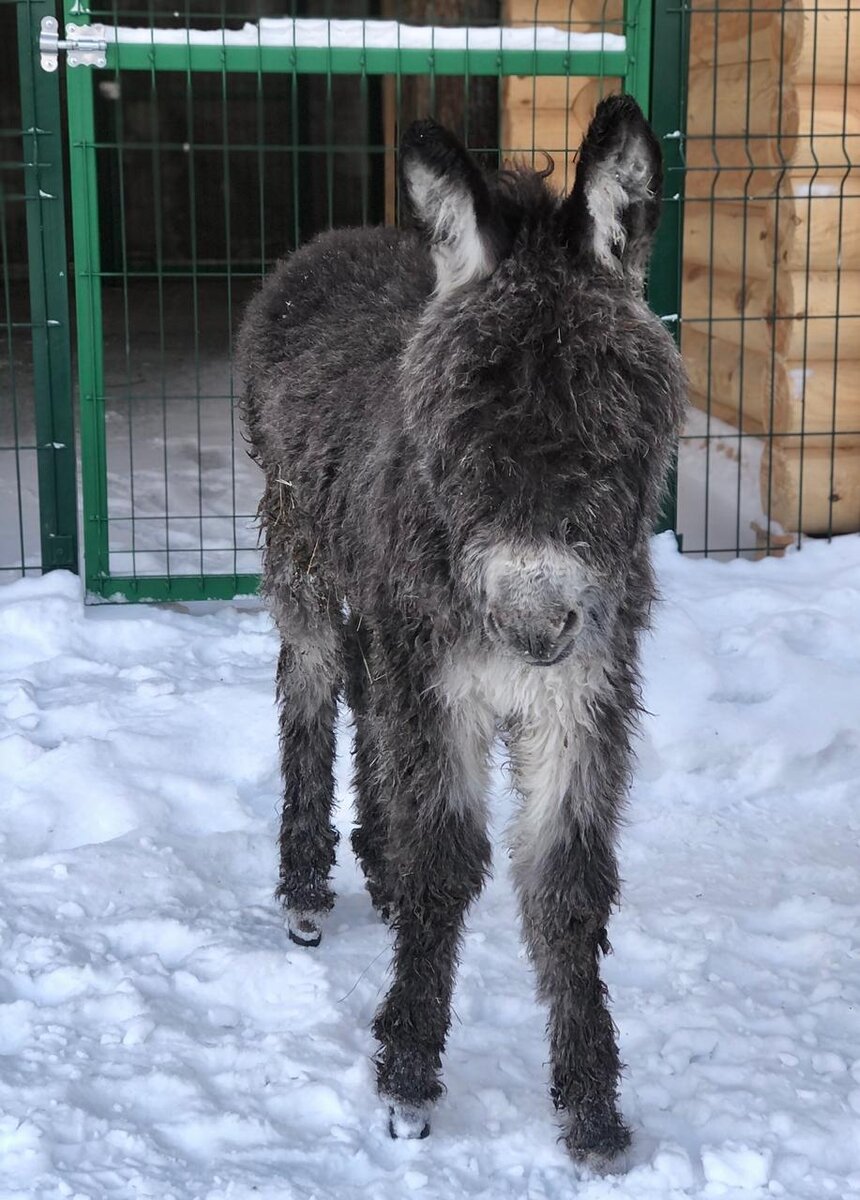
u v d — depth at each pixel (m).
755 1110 2.81
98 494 5.51
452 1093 2.92
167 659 5.10
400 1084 2.79
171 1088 2.87
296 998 3.24
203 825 4.08
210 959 3.37
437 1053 2.83
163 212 13.62
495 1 8.68
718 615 5.24
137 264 13.71
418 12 10.24
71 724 4.53
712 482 6.70
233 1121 2.78
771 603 5.28
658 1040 3.07
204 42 5.23
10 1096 2.80
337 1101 2.85
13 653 5.09
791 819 4.14
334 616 3.54
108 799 4.05
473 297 2.38
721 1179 2.61
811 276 5.81
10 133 5.19
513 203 2.47
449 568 2.50
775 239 5.77
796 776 4.33
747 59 6.07
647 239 2.47
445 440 2.34
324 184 13.45
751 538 6.19
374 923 3.65
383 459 2.69
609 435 2.30
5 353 10.20
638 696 2.90
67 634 5.19
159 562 5.89
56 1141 2.69
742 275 6.04
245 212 13.62
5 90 13.68
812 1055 3.00
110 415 8.45
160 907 3.61
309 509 3.22
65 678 4.94
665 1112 2.86
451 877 2.74
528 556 2.29
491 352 2.29
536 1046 3.09
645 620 2.78
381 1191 2.61
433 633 2.62
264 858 3.91
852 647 4.96
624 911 3.57
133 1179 2.59
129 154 13.42
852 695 4.58
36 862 3.74
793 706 4.55
